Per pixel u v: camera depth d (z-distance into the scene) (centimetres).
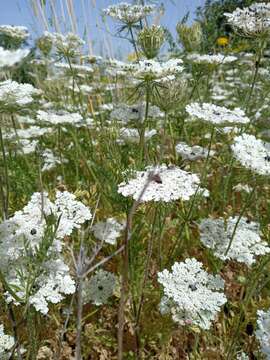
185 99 33
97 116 68
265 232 34
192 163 49
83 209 29
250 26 44
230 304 38
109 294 33
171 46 55
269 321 26
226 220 34
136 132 45
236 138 32
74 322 34
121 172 29
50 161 55
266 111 61
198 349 35
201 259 42
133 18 45
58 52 55
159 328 32
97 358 34
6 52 21
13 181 45
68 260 32
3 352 27
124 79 63
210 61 50
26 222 28
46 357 32
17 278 25
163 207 35
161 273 29
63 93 73
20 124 69
